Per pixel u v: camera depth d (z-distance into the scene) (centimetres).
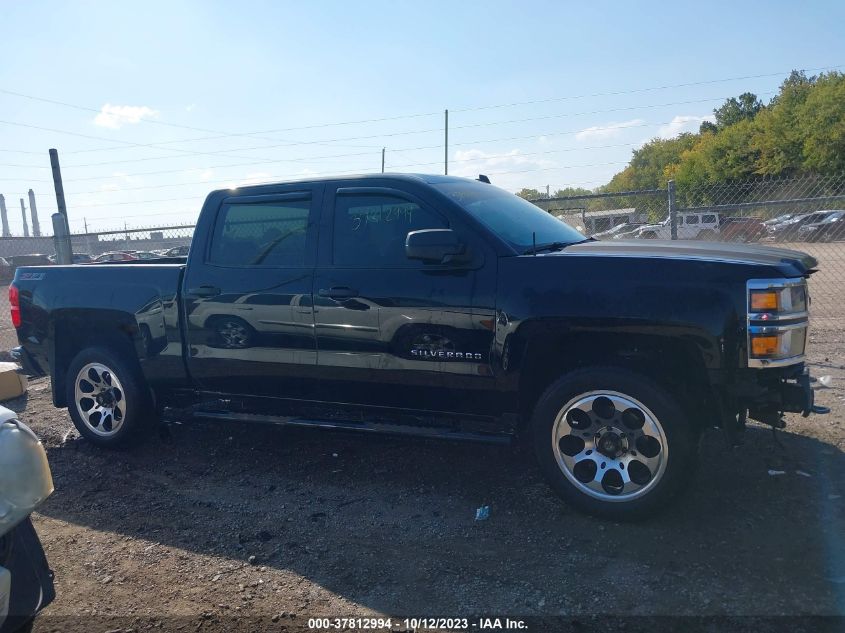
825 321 898
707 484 415
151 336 497
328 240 444
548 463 386
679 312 349
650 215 1370
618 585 318
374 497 432
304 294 439
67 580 352
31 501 255
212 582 342
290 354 449
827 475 420
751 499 394
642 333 359
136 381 514
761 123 4828
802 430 498
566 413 380
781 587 308
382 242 430
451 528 385
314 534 387
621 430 371
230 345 470
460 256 394
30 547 268
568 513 392
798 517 370
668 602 303
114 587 343
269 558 363
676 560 336
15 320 553
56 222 1122
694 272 354
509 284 384
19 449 253
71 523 418
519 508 404
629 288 360
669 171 6550
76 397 538
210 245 486
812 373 641
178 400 520
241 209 480
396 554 360
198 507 431
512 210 467
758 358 340
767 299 339
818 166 4291
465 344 396
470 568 342
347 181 449
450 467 471
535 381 406
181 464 505
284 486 457
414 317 406
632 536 361
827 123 4212
